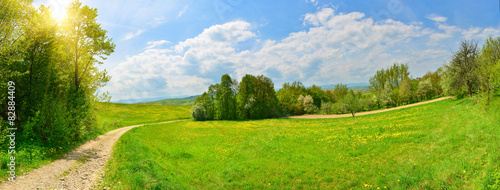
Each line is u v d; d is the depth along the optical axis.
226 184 11.96
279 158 16.55
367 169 12.59
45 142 15.26
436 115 26.73
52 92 17.89
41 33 16.70
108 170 12.02
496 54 35.38
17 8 14.05
